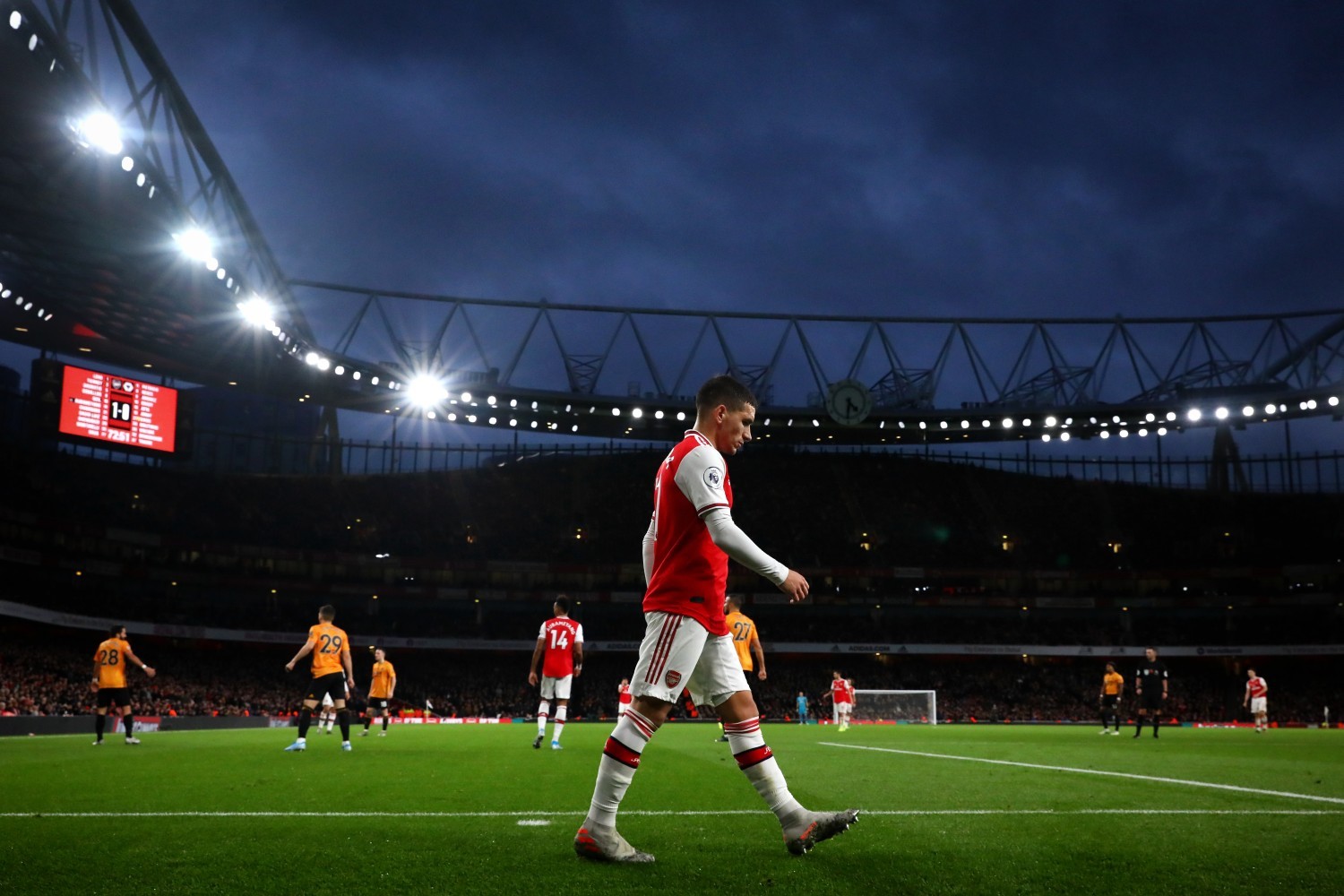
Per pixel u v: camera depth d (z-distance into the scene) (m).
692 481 4.60
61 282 42.56
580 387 54.91
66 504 56.88
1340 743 20.89
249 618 59.66
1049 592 69.62
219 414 106.88
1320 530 72.31
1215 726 52.47
